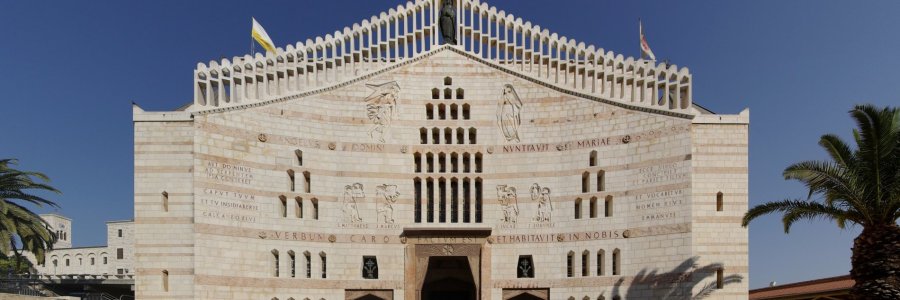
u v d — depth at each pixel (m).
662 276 45.78
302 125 48.97
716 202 46.00
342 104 50.41
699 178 46.09
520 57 52.50
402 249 49.66
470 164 51.31
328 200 49.06
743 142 46.41
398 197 50.38
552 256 49.16
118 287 70.75
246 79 47.84
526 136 51.03
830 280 47.72
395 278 49.22
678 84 47.19
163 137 44.91
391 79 51.81
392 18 52.66
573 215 49.22
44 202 57.94
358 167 50.06
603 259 48.00
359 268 48.91
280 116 48.28
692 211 45.44
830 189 33.62
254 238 46.19
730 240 45.47
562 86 50.75
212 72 46.66
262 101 47.56
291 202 47.94
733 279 45.00
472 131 52.34
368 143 50.50
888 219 32.84
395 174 50.66
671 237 45.81
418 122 51.66
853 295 33.31
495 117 51.78
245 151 46.66
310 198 48.62
